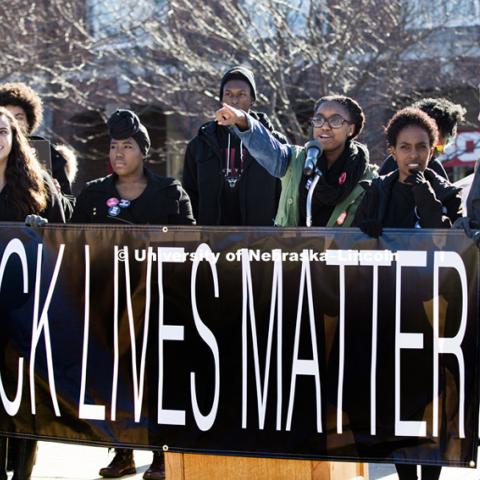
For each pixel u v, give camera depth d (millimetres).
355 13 13672
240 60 14562
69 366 4371
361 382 4113
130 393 4312
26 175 4770
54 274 4391
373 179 4633
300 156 4746
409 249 4082
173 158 19125
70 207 5559
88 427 4359
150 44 15641
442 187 4527
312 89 14484
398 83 14070
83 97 16156
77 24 15172
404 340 4090
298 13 14453
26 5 14891
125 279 4324
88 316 4355
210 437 4238
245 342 4207
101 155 18922
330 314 4141
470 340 4043
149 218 5234
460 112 5984
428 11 14258
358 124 4789
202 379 4242
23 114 5875
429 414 4070
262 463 4312
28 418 4414
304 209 4715
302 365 4156
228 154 5723
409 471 4254
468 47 14594
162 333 4285
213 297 4234
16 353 4414
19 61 14406
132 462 5590
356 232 4113
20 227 4418
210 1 14391
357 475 4672
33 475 5598
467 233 4031
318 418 4145
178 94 15516
